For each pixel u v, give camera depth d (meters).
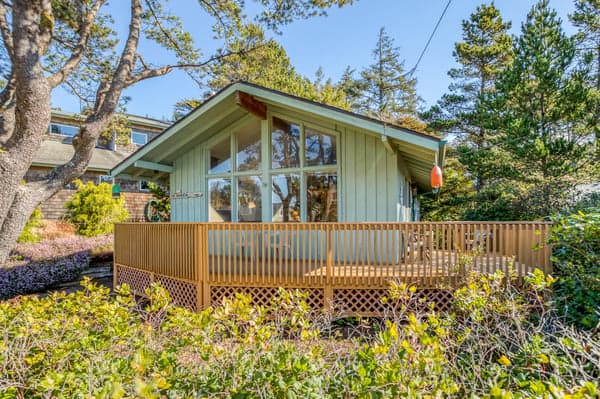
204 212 7.78
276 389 1.84
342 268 5.36
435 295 4.83
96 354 2.26
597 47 13.37
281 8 7.64
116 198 13.78
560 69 10.52
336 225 5.01
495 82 12.05
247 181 7.39
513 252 4.54
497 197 12.16
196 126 7.14
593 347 2.23
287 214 6.93
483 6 16.11
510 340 2.81
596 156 10.00
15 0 4.13
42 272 7.32
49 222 13.09
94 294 3.18
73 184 14.63
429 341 1.88
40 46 4.33
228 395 1.86
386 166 6.14
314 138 6.77
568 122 10.95
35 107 4.28
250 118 7.33
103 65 8.36
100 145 16.84
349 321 4.98
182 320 2.43
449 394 1.71
